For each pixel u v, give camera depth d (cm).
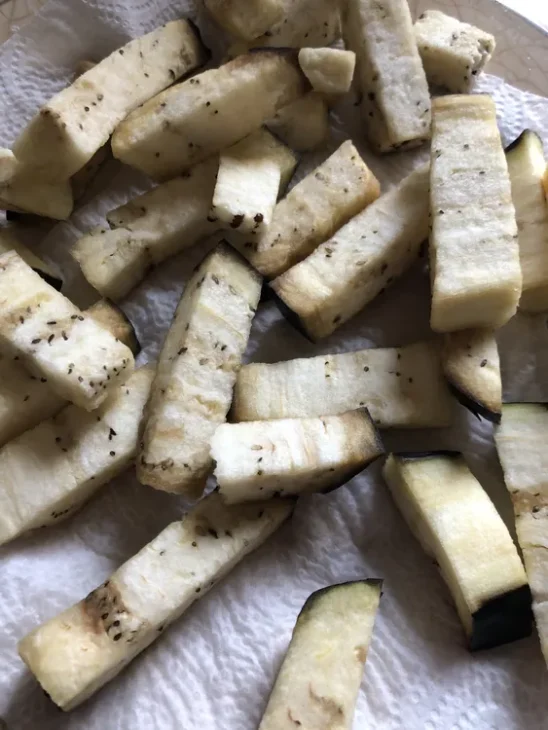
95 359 15
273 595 15
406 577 16
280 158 18
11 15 21
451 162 16
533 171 17
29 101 20
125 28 20
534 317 18
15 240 18
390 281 18
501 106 20
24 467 16
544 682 15
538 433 16
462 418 17
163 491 16
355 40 19
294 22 19
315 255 17
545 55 20
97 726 14
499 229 15
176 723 14
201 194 18
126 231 18
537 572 15
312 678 14
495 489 16
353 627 14
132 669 15
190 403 15
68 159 17
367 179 18
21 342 15
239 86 17
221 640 15
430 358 17
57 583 15
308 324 17
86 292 18
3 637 15
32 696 14
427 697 15
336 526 16
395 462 16
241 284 16
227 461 15
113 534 16
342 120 20
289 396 16
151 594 14
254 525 15
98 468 16
